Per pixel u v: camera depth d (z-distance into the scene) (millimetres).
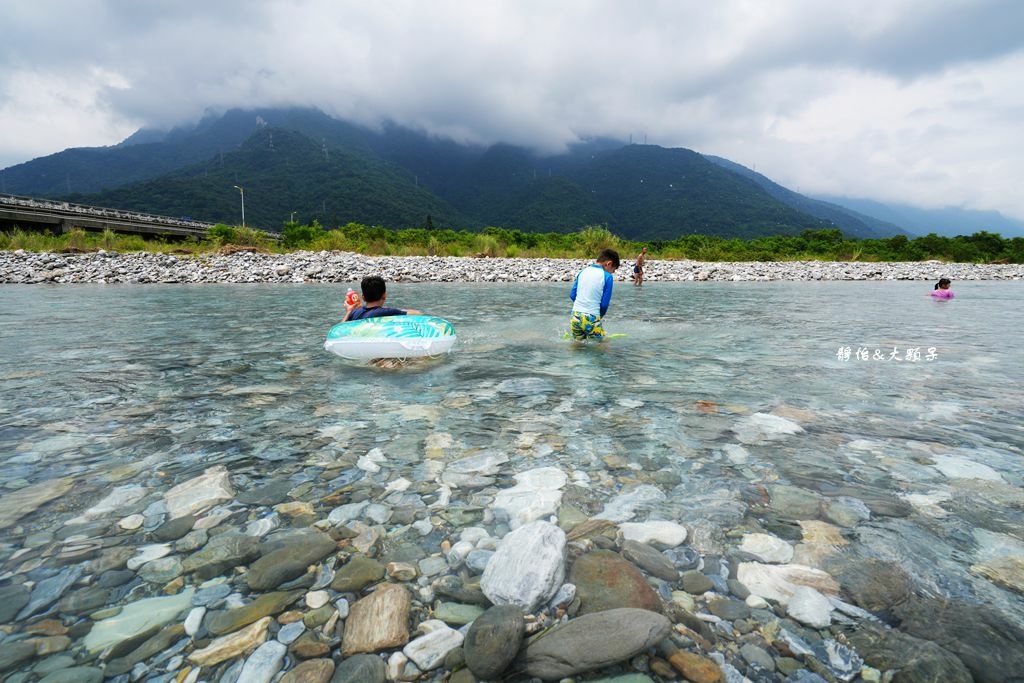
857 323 6785
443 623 1258
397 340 4078
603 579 1398
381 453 2311
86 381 3529
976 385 3559
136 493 1896
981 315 7812
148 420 2744
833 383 3609
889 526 1669
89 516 1724
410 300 9828
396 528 1675
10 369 3852
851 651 1147
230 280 13555
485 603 1326
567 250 25016
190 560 1484
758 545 1562
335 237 24484
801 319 7176
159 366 4020
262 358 4359
